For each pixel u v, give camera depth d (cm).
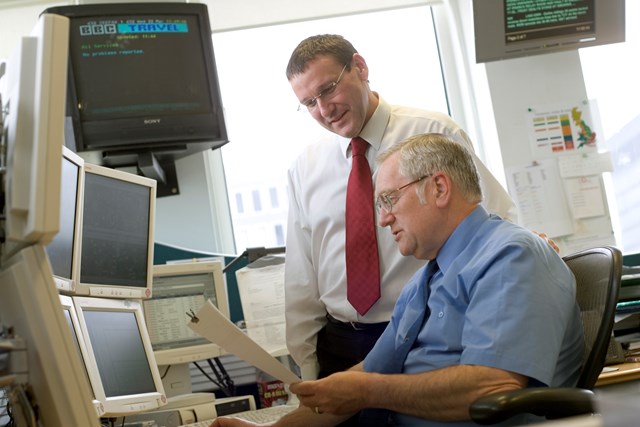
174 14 302
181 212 325
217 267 270
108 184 206
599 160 343
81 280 190
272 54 355
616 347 231
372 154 231
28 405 100
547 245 161
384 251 223
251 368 289
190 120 298
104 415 175
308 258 244
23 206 94
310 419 181
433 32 369
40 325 95
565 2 334
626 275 255
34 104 94
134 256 215
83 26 292
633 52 358
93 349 183
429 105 365
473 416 129
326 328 237
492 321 147
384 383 155
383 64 364
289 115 352
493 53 334
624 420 48
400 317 183
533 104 344
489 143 351
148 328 257
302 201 244
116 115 291
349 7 359
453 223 169
